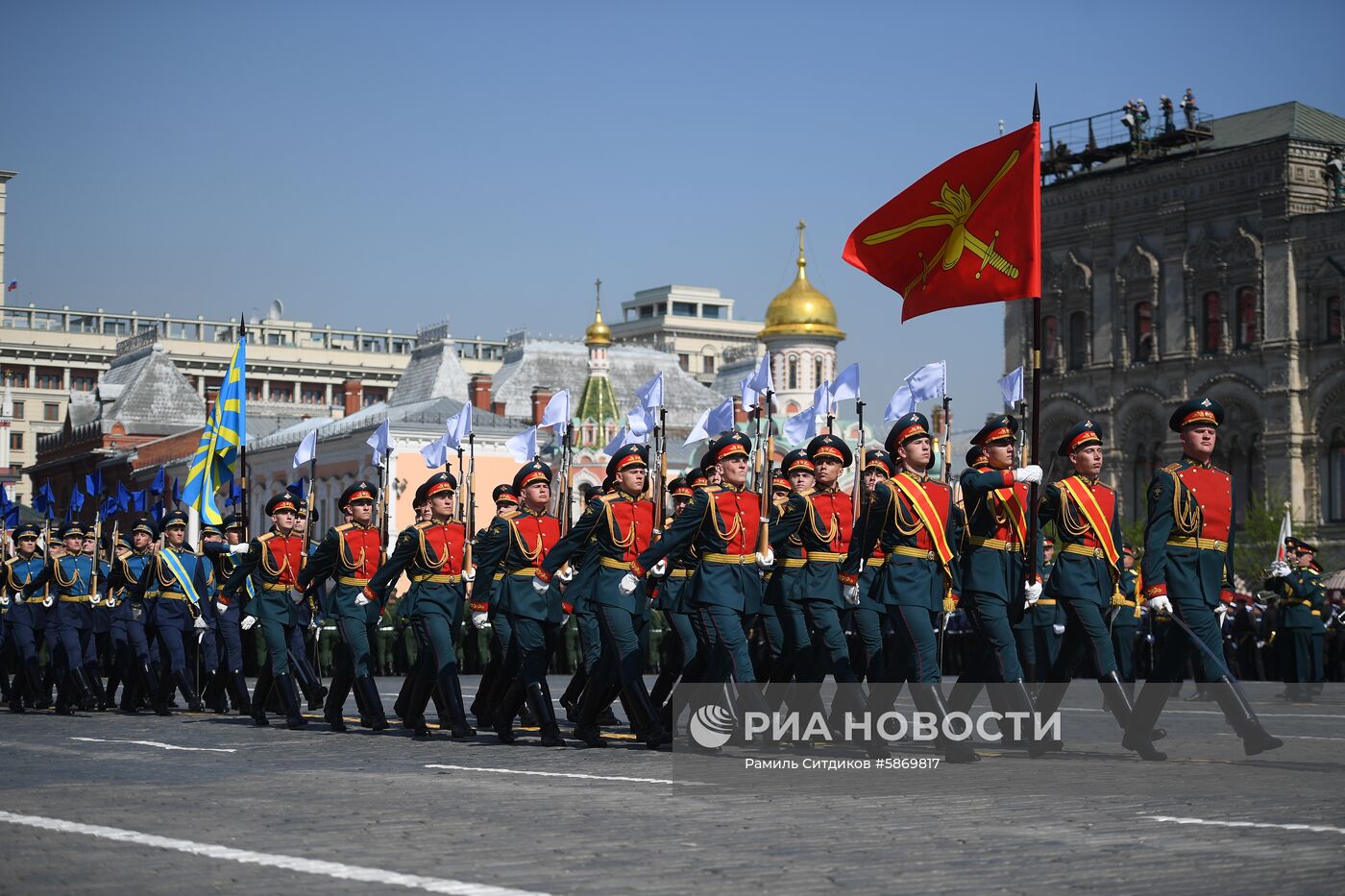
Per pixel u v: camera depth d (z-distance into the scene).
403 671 39.69
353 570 20.81
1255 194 70.25
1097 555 16.02
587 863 9.61
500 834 10.81
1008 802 12.24
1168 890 8.62
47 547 26.22
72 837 10.74
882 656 17.67
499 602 18.28
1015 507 16.08
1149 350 74.19
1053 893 8.56
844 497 17.48
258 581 21.97
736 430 16.88
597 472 78.50
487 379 100.81
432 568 19.53
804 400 86.00
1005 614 16.12
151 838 10.66
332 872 9.34
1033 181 17.45
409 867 9.50
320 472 82.50
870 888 8.74
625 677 17.05
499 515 18.36
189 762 16.31
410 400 118.50
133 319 192.38
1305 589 27.97
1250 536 67.56
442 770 15.06
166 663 24.72
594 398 80.06
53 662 26.12
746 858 9.77
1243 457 71.31
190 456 98.38
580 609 18.41
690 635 17.61
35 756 17.12
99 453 117.81
